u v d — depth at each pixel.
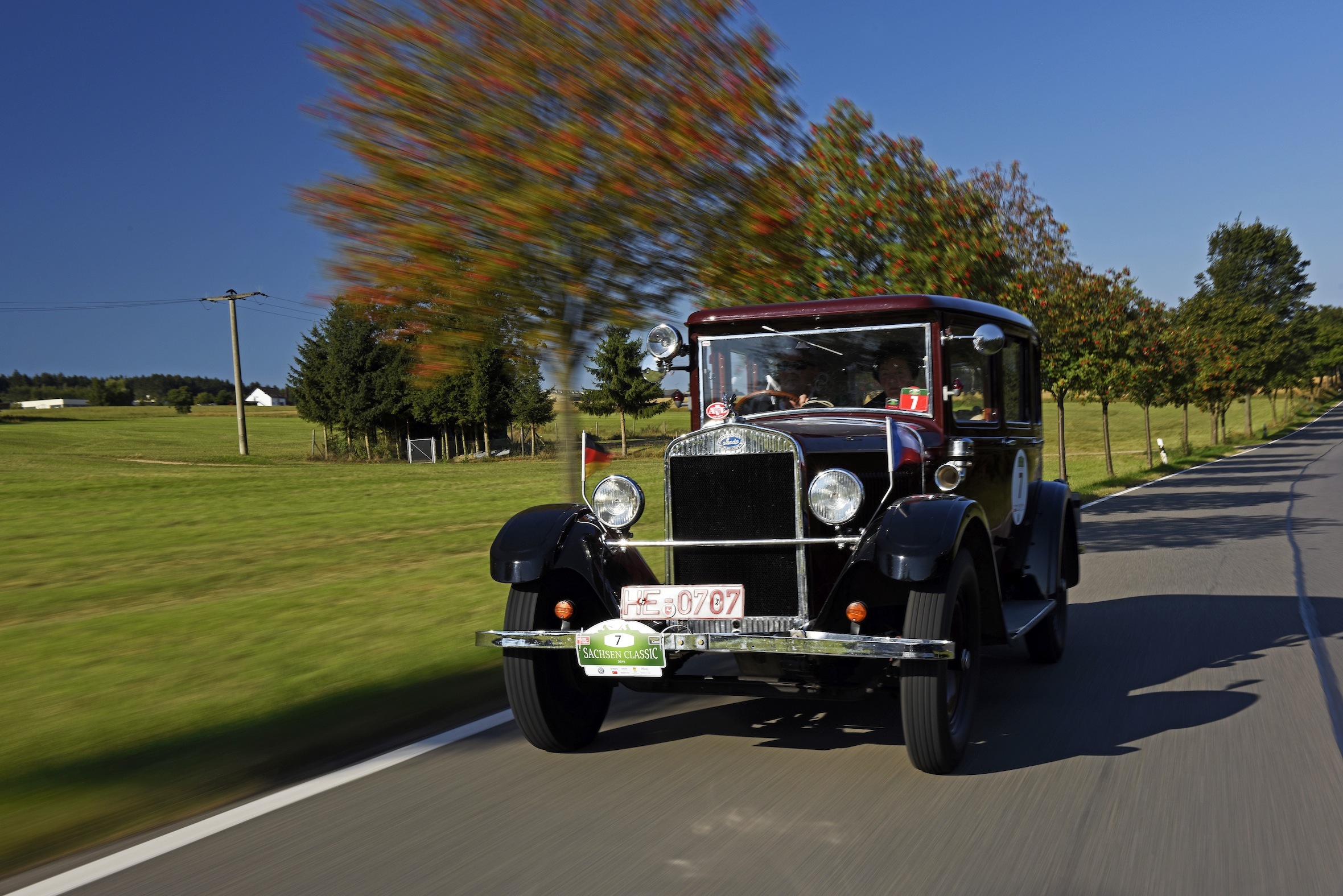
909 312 5.50
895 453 4.88
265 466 48.38
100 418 121.69
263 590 11.49
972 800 4.32
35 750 5.25
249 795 4.56
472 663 7.12
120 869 3.71
